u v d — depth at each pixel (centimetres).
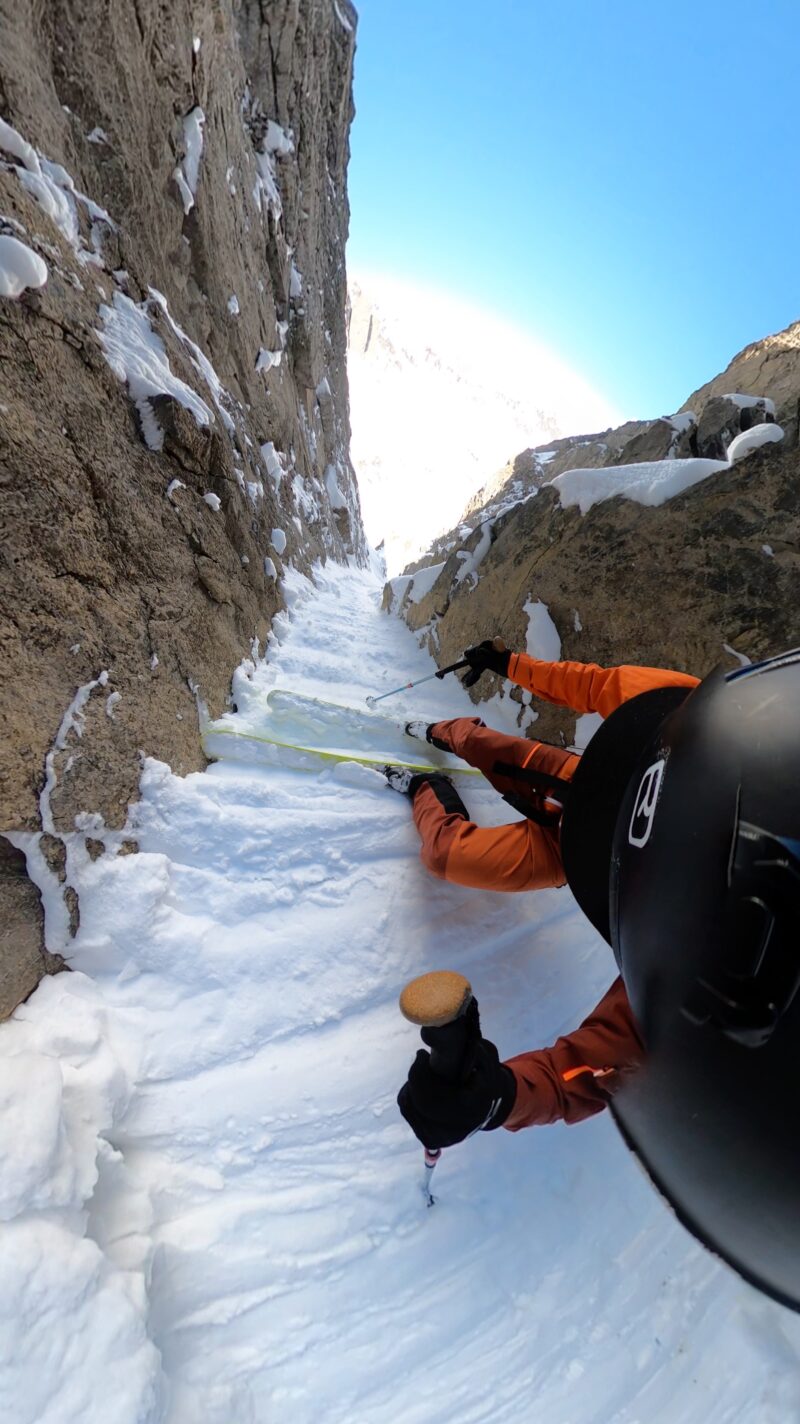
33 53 246
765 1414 134
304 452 915
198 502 281
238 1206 150
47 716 165
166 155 360
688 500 286
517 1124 112
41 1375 99
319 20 779
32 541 170
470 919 223
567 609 312
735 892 73
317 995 191
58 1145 120
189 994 176
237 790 223
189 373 338
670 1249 158
